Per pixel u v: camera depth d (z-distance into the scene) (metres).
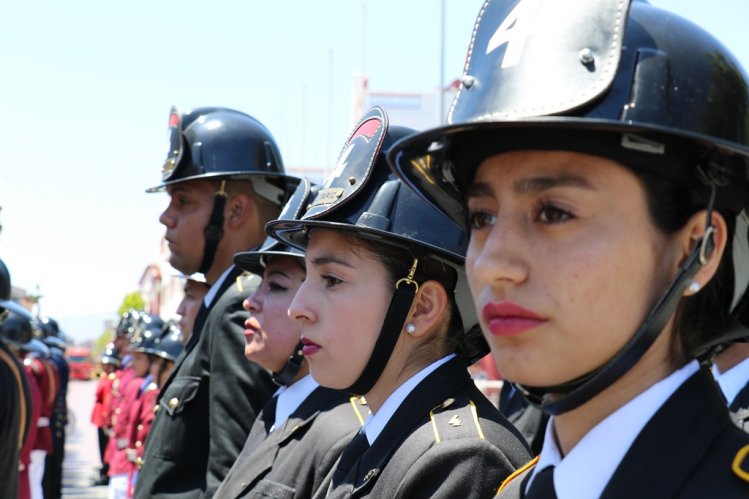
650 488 1.23
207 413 3.42
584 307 1.26
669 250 1.29
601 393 1.32
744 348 2.50
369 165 2.19
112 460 9.30
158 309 31.34
